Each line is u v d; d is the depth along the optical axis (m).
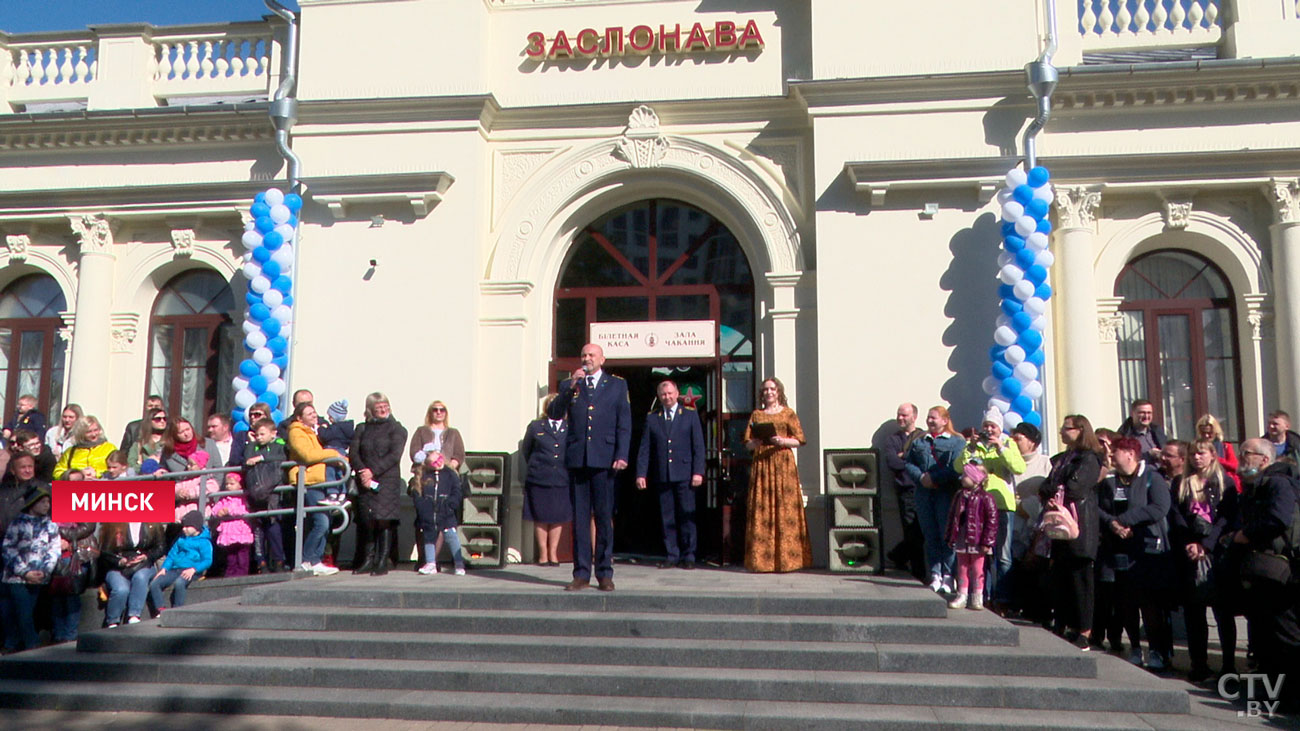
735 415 10.85
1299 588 6.02
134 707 6.14
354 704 5.97
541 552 10.04
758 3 11.09
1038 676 6.13
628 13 11.26
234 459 9.43
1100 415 9.96
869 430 10.00
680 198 11.30
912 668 6.23
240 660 6.57
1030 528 8.30
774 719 5.67
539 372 11.00
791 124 10.90
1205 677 6.75
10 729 5.77
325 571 9.09
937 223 10.23
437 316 10.75
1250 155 9.88
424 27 11.23
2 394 12.10
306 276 10.98
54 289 12.24
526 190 11.13
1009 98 10.28
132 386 11.66
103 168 11.83
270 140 11.51
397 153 11.05
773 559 9.12
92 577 8.12
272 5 11.27
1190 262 10.61
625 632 6.77
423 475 9.38
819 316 10.22
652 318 11.19
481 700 5.98
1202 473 7.07
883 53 10.48
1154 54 10.55
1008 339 9.42
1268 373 10.04
